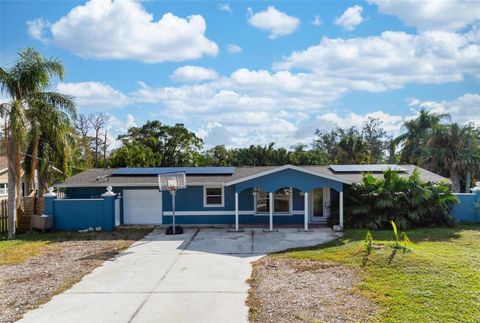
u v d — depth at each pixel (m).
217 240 15.99
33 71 17.31
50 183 23.45
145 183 19.56
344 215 18.08
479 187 19.58
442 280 9.20
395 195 17.33
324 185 17.78
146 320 7.70
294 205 20.14
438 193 17.94
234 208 20.17
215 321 7.60
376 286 9.20
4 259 12.97
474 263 10.62
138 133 51.94
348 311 7.84
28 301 8.85
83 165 43.19
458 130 27.33
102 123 53.16
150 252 13.90
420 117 35.38
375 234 15.81
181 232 17.78
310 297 8.76
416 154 33.94
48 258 13.10
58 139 19.50
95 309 8.32
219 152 55.06
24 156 20.56
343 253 12.60
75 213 18.70
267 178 17.97
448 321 7.11
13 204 17.03
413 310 7.65
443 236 15.30
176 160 50.47
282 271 11.08
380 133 55.66
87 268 11.73
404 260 10.91
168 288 9.70
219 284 9.98
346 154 43.25
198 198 20.20
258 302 8.56
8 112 16.55
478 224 18.44
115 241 16.00
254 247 14.52
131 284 10.09
